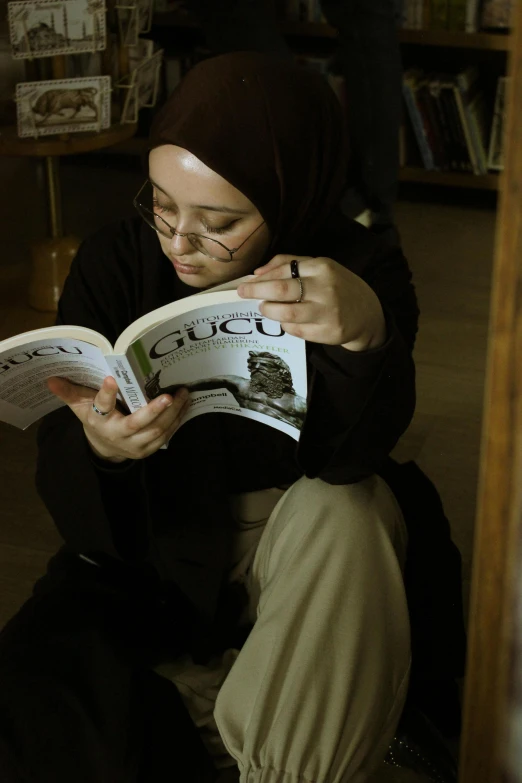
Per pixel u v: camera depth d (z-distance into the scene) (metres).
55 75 2.50
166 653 1.38
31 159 4.07
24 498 2.18
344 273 1.11
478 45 3.65
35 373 1.18
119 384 1.14
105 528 1.34
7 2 2.37
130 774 1.22
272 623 1.21
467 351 2.79
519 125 0.66
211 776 1.32
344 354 1.17
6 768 1.23
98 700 1.25
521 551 0.74
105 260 1.40
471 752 0.87
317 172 1.30
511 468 0.74
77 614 1.34
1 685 1.26
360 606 1.20
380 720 1.22
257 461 1.40
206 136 1.19
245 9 2.84
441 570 1.44
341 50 3.01
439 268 3.31
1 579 1.92
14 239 3.35
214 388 1.21
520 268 0.69
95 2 2.39
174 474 1.37
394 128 3.06
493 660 0.82
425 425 2.43
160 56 2.74
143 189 1.33
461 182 3.81
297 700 1.17
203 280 1.28
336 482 1.26
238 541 1.43
